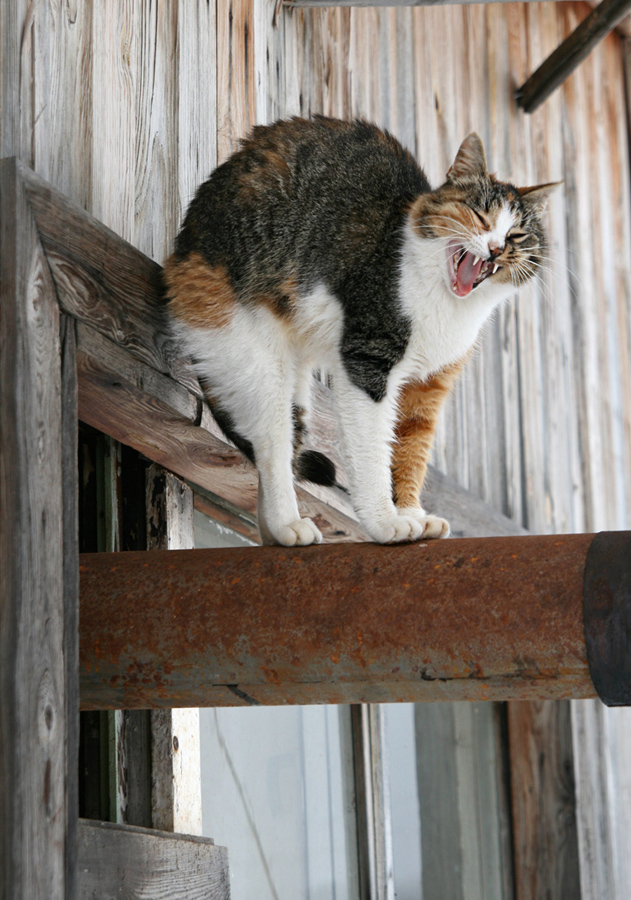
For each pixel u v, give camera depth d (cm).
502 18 583
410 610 193
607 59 691
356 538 406
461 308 275
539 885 507
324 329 263
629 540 191
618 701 184
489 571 195
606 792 555
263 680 200
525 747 518
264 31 365
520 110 586
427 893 465
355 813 422
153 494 298
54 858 176
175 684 202
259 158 264
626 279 678
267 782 358
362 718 431
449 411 502
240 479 312
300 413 279
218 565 211
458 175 291
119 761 276
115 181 253
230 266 252
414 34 500
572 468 599
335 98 425
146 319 244
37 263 192
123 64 262
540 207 307
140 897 232
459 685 192
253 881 337
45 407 189
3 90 204
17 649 171
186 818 284
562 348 604
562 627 184
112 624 204
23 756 170
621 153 692
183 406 260
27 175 193
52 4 226
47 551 184
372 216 270
